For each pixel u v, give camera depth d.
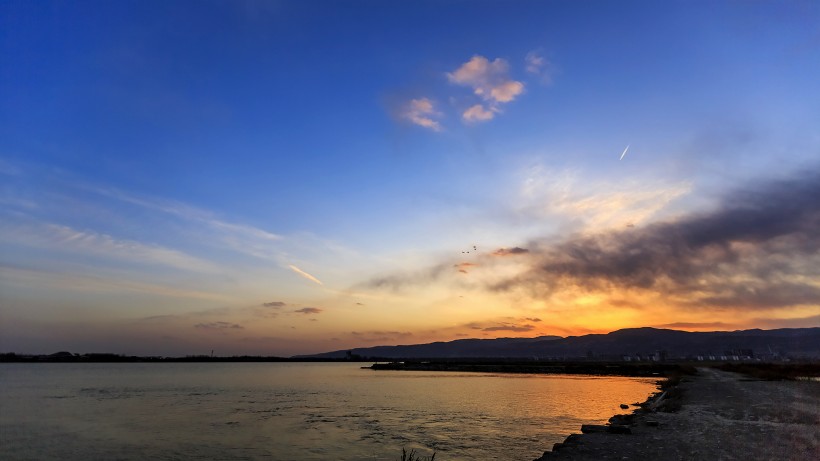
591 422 32.59
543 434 27.98
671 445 17.41
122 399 58.22
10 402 54.88
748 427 21.53
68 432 32.47
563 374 121.81
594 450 16.64
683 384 53.66
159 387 82.25
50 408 48.16
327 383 93.00
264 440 28.45
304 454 24.36
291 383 94.00
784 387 45.44
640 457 15.48
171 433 31.50
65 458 24.70
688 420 24.14
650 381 86.50
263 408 46.38
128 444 27.95
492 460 21.30
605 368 127.62
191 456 24.66
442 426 32.03
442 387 75.25
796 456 15.30
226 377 125.94
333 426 33.41
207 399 57.53
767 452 15.94
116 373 161.00
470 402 48.78
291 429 32.41
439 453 23.11
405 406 46.16
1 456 25.33
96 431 32.72
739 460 14.77
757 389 43.25
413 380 100.75
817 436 19.05
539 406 43.47
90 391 72.75
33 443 28.72
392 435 28.91
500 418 35.41
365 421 35.66
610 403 45.47
